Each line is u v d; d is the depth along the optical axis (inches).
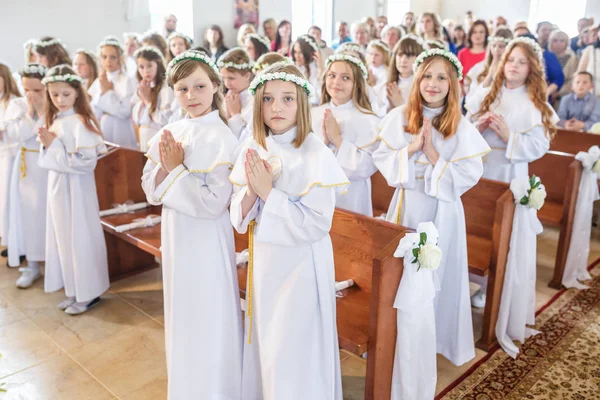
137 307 152.9
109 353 130.3
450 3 523.5
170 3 349.4
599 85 263.7
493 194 137.3
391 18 515.5
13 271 174.7
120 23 332.2
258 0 394.3
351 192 133.5
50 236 149.2
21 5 289.7
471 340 123.6
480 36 266.4
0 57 288.2
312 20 451.8
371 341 96.7
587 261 175.3
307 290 86.1
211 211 92.0
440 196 111.7
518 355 129.6
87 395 114.8
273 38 365.7
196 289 95.0
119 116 206.7
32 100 156.5
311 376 89.3
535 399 113.1
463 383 118.6
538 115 147.3
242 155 88.5
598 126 211.6
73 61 242.4
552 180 186.2
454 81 110.2
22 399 112.7
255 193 84.4
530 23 467.8
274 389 88.8
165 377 121.6
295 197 83.7
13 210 169.6
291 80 82.6
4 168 173.6
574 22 442.0
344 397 115.7
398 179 114.3
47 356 128.5
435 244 96.1
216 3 369.7
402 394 102.0
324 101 137.0
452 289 120.9
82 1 311.9
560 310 152.0
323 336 88.8
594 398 113.4
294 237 82.6
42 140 134.0
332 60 128.2
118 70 215.5
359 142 126.8
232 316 98.4
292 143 85.6
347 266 119.3
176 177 90.9
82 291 145.8
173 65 94.8
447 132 111.9
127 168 174.2
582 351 131.2
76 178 139.9
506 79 151.8
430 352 102.2
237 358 100.5
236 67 148.1
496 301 130.0
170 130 97.6
